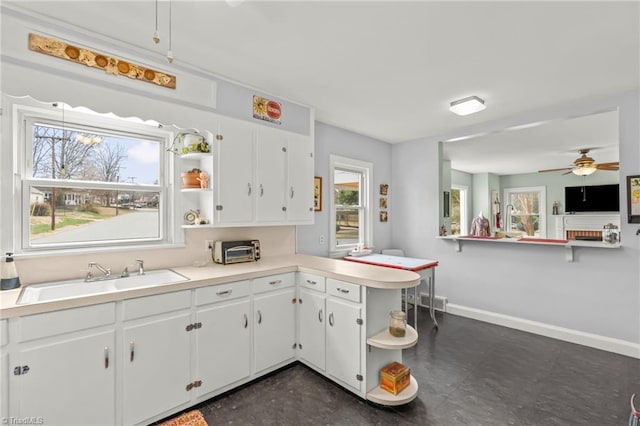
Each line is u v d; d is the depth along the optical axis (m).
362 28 1.86
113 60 2.01
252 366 2.32
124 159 2.33
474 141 4.53
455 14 1.71
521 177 7.88
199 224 2.48
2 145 1.78
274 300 2.46
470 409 2.04
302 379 2.39
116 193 2.31
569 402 2.12
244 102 2.67
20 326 1.43
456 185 7.38
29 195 1.94
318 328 2.43
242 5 1.65
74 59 1.87
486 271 3.79
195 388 2.02
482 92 2.80
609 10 1.66
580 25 1.80
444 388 2.29
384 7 1.66
